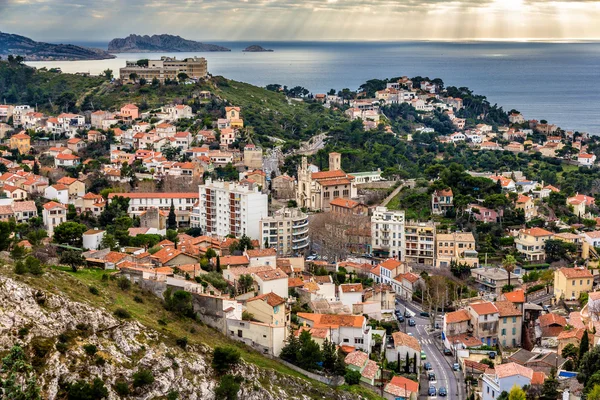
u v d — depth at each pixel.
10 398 151.50
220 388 189.50
